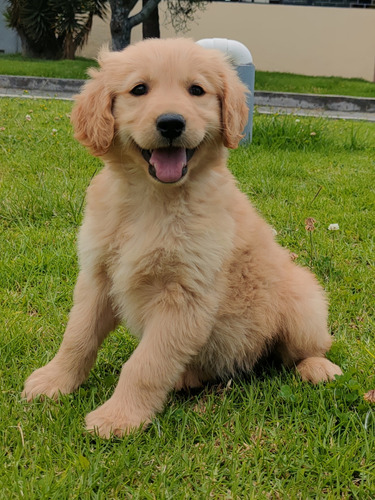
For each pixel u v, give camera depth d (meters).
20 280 0.78
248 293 0.59
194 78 0.55
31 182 1.13
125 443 0.47
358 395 0.55
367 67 5.04
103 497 0.42
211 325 0.54
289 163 1.49
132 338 0.67
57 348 0.63
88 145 0.56
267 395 0.55
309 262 0.89
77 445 0.47
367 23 4.92
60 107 2.13
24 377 0.57
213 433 0.51
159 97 0.53
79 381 0.56
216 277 0.54
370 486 0.45
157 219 0.52
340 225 1.06
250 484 0.44
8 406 0.52
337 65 5.04
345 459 0.46
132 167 0.55
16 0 4.27
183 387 0.60
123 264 0.53
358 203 1.20
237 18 4.94
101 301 0.57
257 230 0.61
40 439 0.47
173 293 0.52
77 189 1.09
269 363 0.67
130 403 0.51
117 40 3.40
